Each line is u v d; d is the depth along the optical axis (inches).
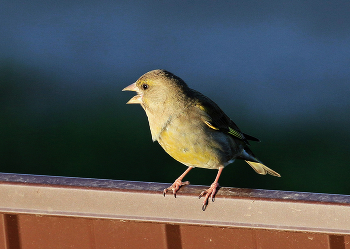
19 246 175.0
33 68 825.5
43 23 1079.0
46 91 703.7
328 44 938.1
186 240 166.9
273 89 758.5
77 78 778.8
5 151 490.6
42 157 474.3
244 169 429.4
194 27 1068.5
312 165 460.8
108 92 703.1
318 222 152.3
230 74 834.2
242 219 159.3
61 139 512.4
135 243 168.6
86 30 1041.5
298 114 653.9
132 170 439.8
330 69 826.2
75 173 441.7
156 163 447.5
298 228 154.3
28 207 167.8
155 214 163.6
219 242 164.6
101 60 880.9
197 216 161.8
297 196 156.9
